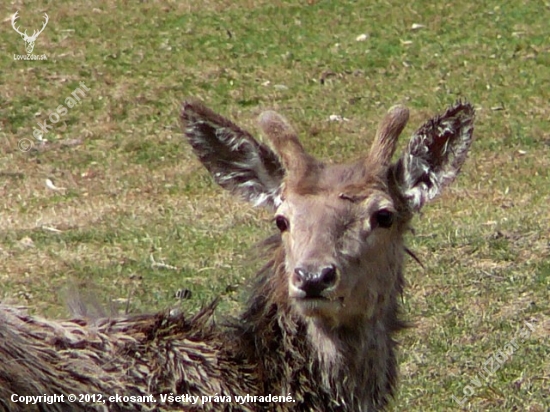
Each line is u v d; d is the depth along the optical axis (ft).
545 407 33.37
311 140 63.93
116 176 59.36
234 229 49.03
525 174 56.49
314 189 25.94
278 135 27.17
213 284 42.22
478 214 50.14
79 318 25.77
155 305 39.93
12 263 45.19
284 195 26.45
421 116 66.90
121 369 24.56
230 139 27.22
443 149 27.02
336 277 24.56
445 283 41.98
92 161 62.13
